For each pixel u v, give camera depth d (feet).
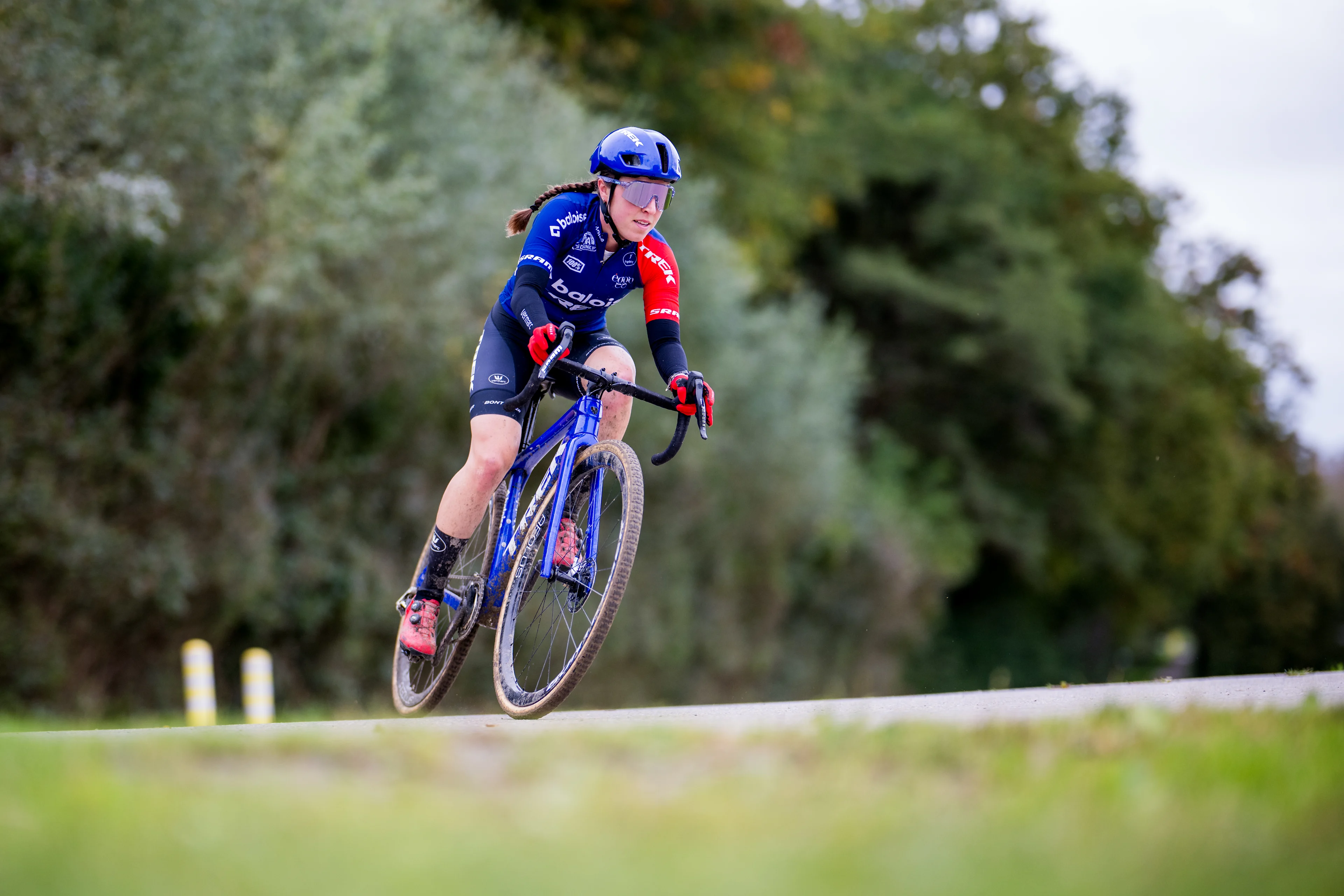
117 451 136.05
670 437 212.64
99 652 141.28
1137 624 429.79
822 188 336.08
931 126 356.18
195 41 137.90
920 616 304.71
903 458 323.57
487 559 51.93
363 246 143.84
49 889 18.66
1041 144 406.82
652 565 216.74
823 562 270.26
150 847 20.34
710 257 226.17
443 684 53.01
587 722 41.47
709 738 30.94
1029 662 387.75
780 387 240.32
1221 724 33.09
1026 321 338.95
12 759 26.78
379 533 170.09
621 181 46.70
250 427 152.76
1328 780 26.61
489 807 23.40
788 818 22.76
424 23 173.17
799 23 301.63
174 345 142.00
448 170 165.27
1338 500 606.55
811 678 267.39
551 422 181.57
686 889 18.92
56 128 123.34
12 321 126.31
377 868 19.47
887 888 19.06
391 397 167.73
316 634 162.91
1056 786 25.61
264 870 19.38
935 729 31.53
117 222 125.80
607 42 268.21
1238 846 21.39
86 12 131.13
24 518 128.06
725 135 290.35
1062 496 374.43
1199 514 405.39
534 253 47.60
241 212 142.72
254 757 27.94
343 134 143.13
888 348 353.92
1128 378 375.25
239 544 147.54
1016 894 19.07
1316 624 524.93
